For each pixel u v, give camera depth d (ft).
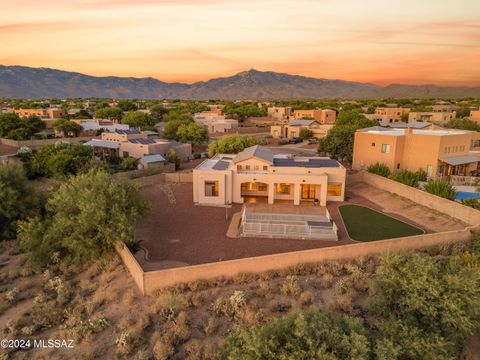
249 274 72.43
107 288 72.33
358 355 42.27
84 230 81.51
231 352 44.75
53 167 148.15
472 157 147.43
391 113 359.05
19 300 72.69
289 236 93.71
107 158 199.21
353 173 164.14
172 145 207.31
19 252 94.27
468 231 85.15
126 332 59.00
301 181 121.80
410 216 110.42
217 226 102.27
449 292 53.52
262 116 443.32
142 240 92.12
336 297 65.41
